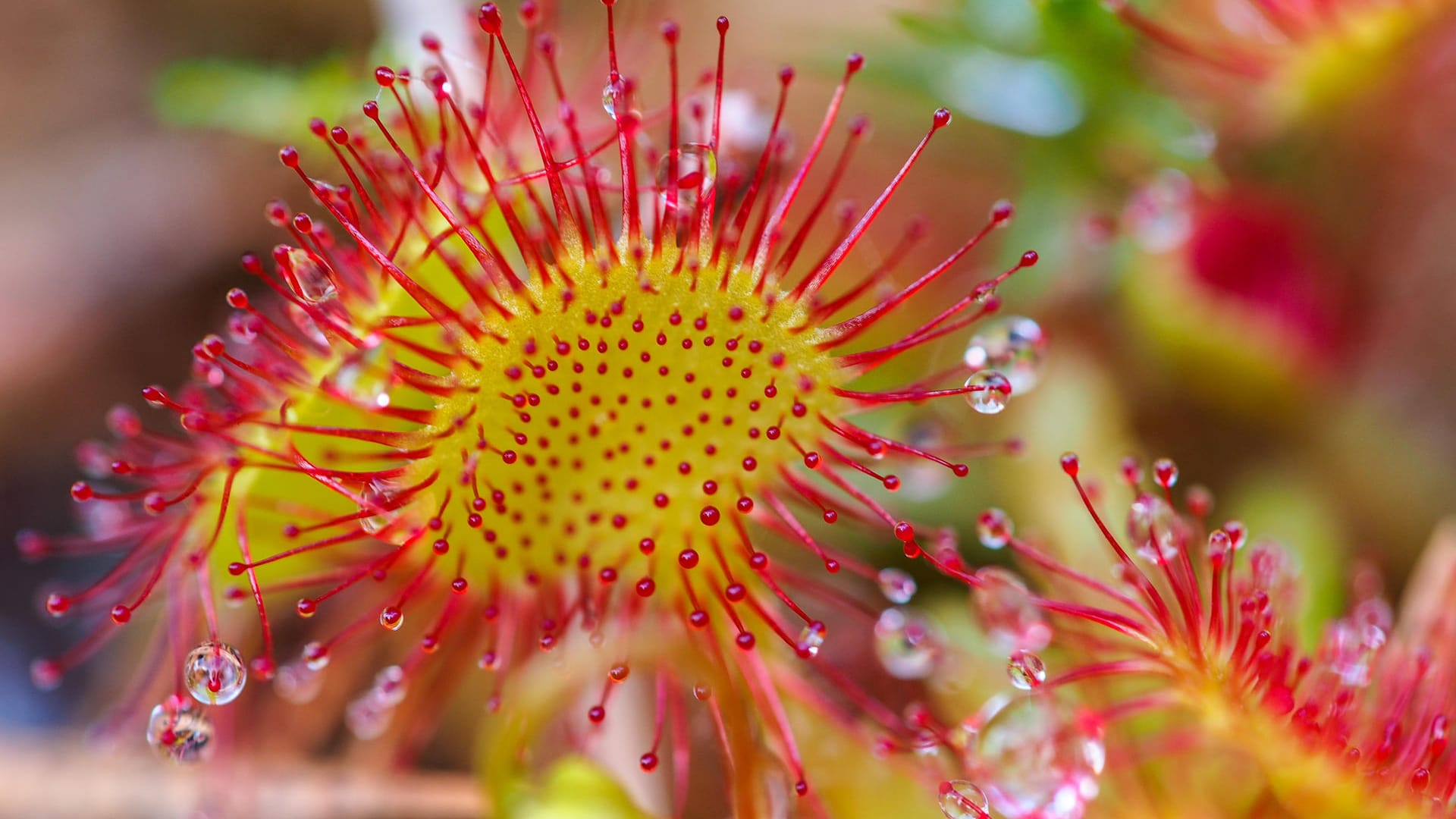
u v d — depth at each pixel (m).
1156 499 0.08
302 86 0.09
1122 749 0.08
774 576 0.08
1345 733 0.08
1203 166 0.09
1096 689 0.08
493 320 0.07
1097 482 0.09
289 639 0.09
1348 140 0.09
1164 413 0.09
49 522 0.10
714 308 0.07
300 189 0.11
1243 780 0.08
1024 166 0.09
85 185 0.11
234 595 0.08
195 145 0.11
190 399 0.08
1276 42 0.09
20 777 0.08
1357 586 0.09
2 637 0.09
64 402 0.10
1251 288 0.09
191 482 0.08
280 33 0.11
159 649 0.08
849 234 0.08
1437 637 0.08
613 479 0.07
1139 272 0.09
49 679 0.08
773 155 0.08
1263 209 0.09
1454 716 0.08
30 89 0.12
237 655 0.07
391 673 0.08
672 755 0.08
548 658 0.08
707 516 0.07
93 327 0.11
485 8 0.07
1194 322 0.09
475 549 0.07
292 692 0.08
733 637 0.08
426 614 0.08
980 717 0.08
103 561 0.10
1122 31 0.09
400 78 0.08
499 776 0.08
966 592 0.09
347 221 0.07
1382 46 0.09
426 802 0.08
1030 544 0.08
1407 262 0.09
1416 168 0.09
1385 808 0.08
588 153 0.08
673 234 0.07
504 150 0.08
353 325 0.07
